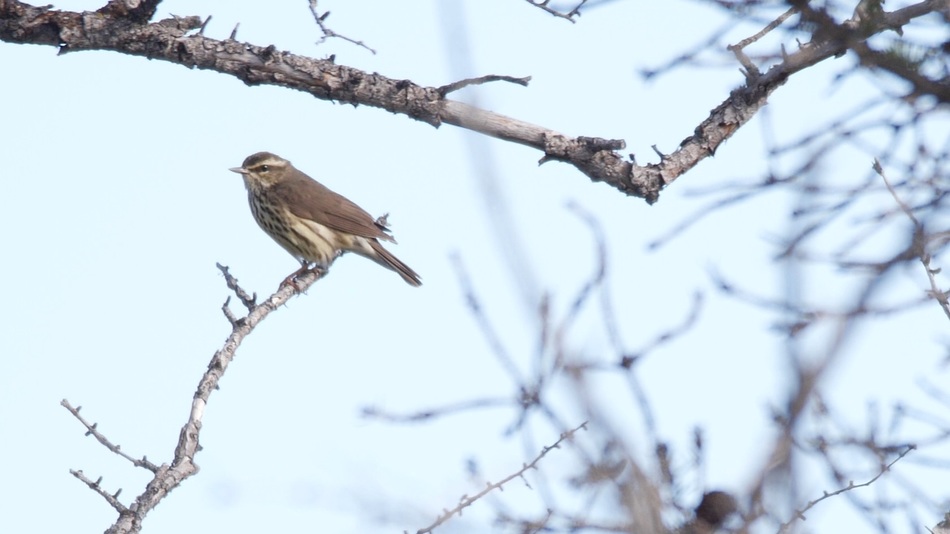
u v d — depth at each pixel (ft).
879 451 35.58
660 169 45.98
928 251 29.40
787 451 20.15
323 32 44.91
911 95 28.30
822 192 27.71
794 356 19.67
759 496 20.79
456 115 46.21
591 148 45.75
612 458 22.67
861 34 26.53
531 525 33.06
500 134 46.39
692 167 46.34
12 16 46.21
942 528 35.91
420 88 46.34
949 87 26.81
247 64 46.62
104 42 46.52
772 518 20.77
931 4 30.25
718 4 27.12
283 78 46.60
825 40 27.81
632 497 22.50
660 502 22.75
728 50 31.01
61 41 46.39
